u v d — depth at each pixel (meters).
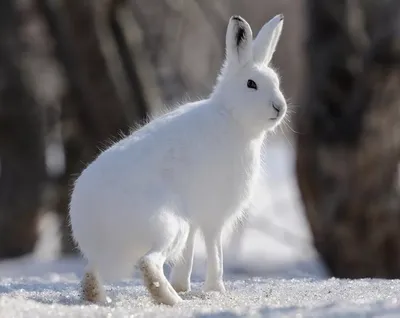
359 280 8.51
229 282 8.67
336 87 15.40
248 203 8.03
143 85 18.61
